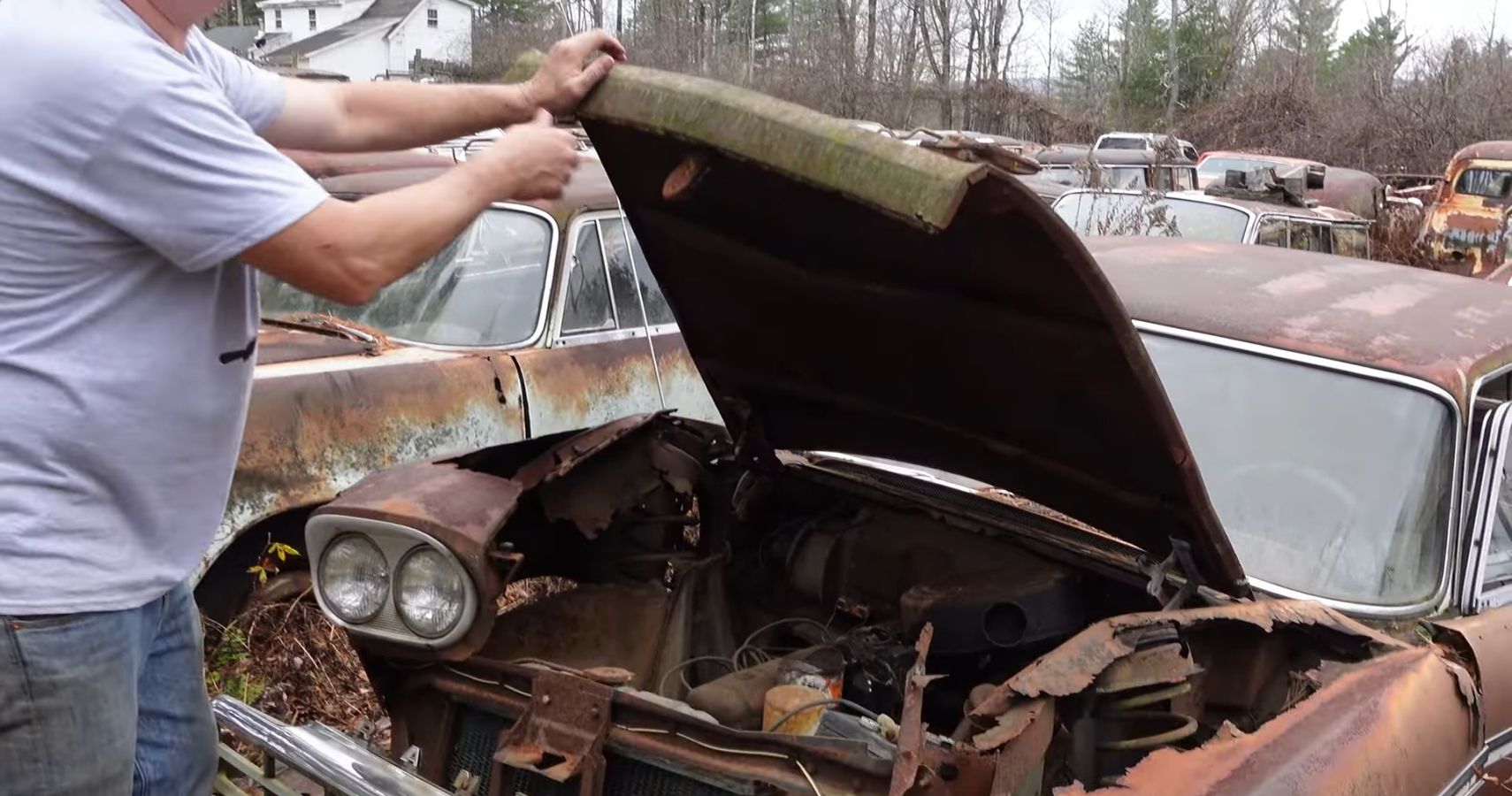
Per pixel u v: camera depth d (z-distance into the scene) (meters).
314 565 2.72
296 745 2.57
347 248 1.90
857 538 3.23
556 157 2.14
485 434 4.99
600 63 2.25
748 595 3.37
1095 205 10.56
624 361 5.61
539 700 2.45
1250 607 2.51
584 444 3.12
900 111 30.02
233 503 4.17
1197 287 3.51
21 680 1.87
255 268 2.06
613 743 2.37
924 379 2.75
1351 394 3.02
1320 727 2.27
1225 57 43.81
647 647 3.09
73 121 1.73
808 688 2.63
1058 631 2.82
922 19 32.38
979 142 1.93
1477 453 2.90
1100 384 2.35
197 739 2.35
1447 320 3.26
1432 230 17.02
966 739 2.15
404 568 2.60
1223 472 3.06
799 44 32.56
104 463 1.90
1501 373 3.09
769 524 3.46
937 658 2.91
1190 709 2.54
